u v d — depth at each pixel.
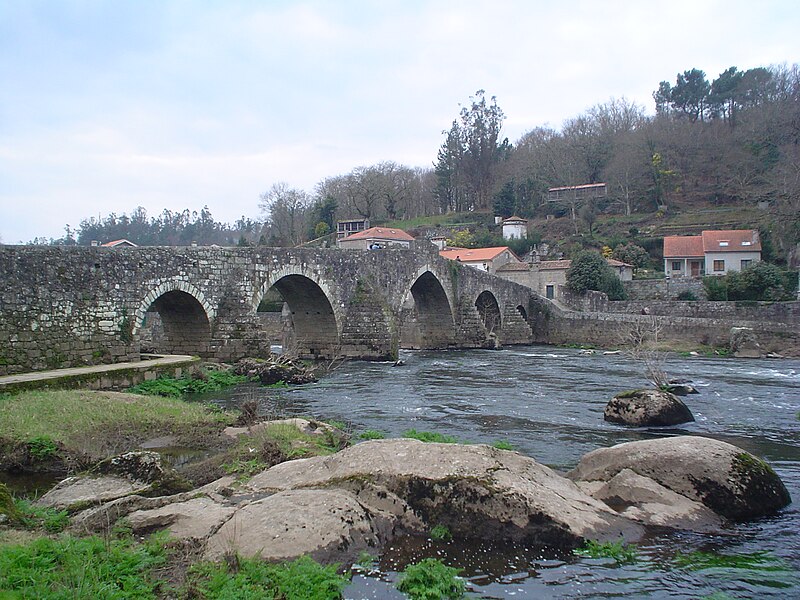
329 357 38.06
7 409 14.93
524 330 56.81
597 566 7.64
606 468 10.21
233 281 29.91
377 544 7.95
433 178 131.88
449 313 50.81
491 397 23.86
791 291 59.88
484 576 7.37
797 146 80.56
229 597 6.16
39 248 21.39
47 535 7.72
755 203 82.19
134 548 7.32
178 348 29.41
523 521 8.20
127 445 13.87
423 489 8.67
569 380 29.44
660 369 29.75
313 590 6.55
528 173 109.31
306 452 12.32
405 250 43.94
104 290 23.56
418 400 22.97
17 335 20.42
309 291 36.75
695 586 7.23
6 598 5.60
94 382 20.33
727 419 19.20
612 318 53.66
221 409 18.83
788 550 8.21
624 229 88.56
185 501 9.02
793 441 16.02
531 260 80.75
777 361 40.22
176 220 170.12
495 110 118.88
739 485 9.45
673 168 95.88
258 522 7.75
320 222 112.00
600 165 106.12
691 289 64.88
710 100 108.69
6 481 11.58
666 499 9.27
